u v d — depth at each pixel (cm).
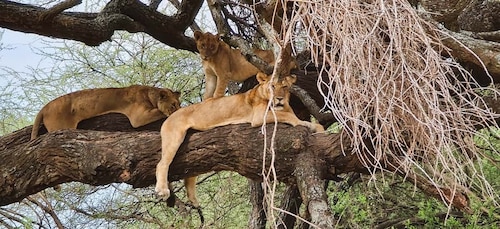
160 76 1822
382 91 714
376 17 725
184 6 1462
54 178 1129
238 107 1016
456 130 749
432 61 726
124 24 1404
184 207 1437
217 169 1024
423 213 1389
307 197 911
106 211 1691
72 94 1199
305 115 1320
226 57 1283
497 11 1200
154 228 1777
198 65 1812
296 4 746
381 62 714
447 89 751
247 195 1781
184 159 1025
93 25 1341
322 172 952
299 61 1266
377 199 1642
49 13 1262
